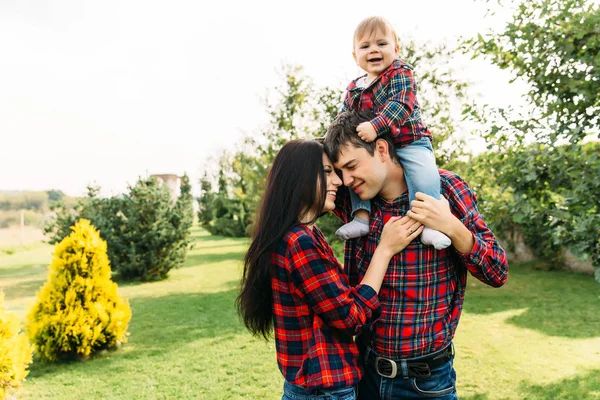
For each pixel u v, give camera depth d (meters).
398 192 2.01
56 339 5.66
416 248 1.89
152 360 5.70
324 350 1.78
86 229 6.11
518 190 3.54
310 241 1.79
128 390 4.80
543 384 4.60
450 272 1.95
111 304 6.12
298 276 1.77
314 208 1.88
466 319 7.04
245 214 23.61
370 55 2.28
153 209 11.77
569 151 3.29
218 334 6.70
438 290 1.90
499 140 3.73
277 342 1.88
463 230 1.81
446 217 1.80
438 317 1.90
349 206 2.21
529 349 5.62
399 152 2.02
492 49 3.68
